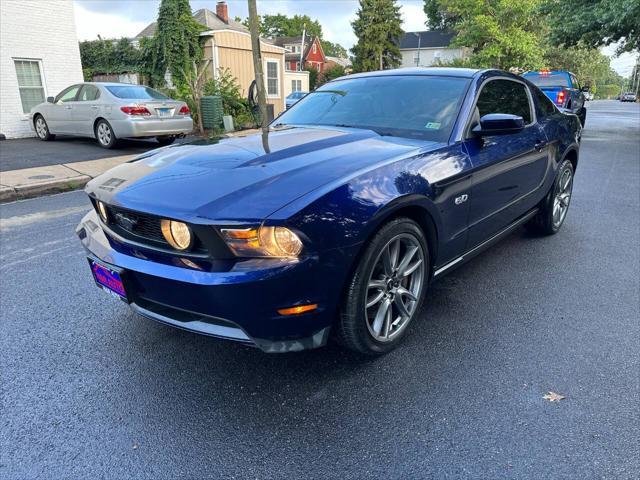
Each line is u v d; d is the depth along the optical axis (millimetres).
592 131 16156
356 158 2539
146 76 19141
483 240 3443
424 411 2260
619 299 3424
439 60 50219
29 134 13211
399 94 3467
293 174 2305
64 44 13703
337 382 2488
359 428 2154
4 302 3383
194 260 2115
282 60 21688
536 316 3178
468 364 2637
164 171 2506
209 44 18234
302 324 2170
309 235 2061
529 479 1859
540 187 4230
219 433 2135
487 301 3400
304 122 3549
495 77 3641
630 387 2422
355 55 49438
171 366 2648
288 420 2213
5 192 6574
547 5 18359
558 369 2584
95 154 9898
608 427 2137
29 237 4852
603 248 4492
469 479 1866
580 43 18984
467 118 3135
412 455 1993
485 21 29297
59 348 2814
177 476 1899
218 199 2129
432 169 2689
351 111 3486
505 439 2072
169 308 2311
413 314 2811
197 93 14281
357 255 2273
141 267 2246
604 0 15094
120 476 1899
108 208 2473
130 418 2232
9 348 2807
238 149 2750
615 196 6602
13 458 1986
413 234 2619
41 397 2377
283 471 1921
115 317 3191
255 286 2012
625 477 1863
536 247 4523
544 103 4480
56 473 1913
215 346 2852
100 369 2617
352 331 2402
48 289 3607
